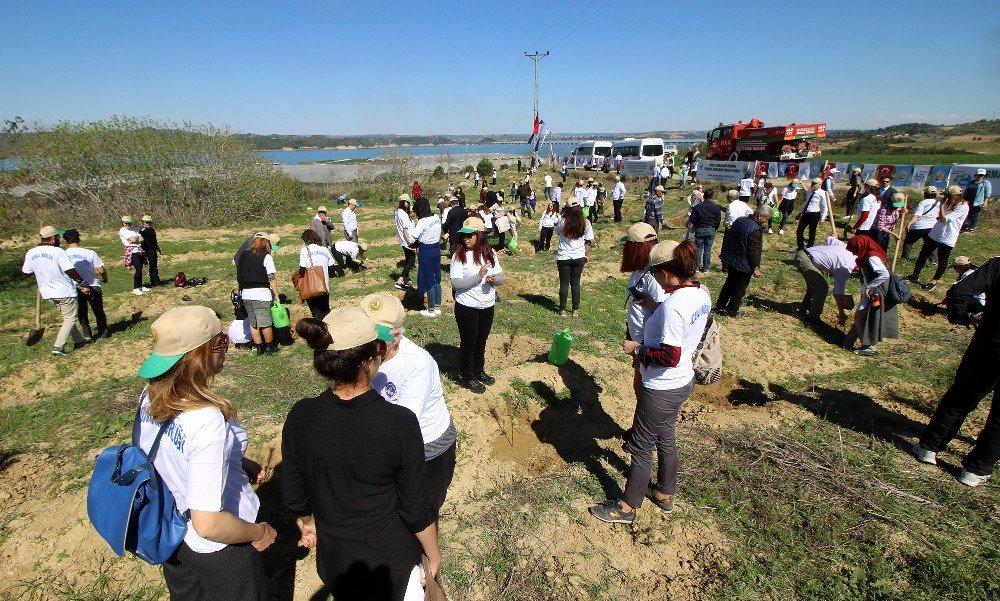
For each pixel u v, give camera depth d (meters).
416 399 2.62
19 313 8.62
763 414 5.06
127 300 9.28
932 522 3.54
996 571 3.12
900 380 5.77
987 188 13.14
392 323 2.46
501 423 4.98
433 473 2.85
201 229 19.19
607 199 24.08
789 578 3.14
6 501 3.81
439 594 2.21
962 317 3.90
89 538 3.37
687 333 3.05
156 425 1.96
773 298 8.65
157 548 1.96
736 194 10.02
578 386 5.62
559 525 3.56
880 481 3.95
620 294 9.22
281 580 3.10
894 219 10.24
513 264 11.52
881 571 3.14
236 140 21.28
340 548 1.98
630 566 3.25
